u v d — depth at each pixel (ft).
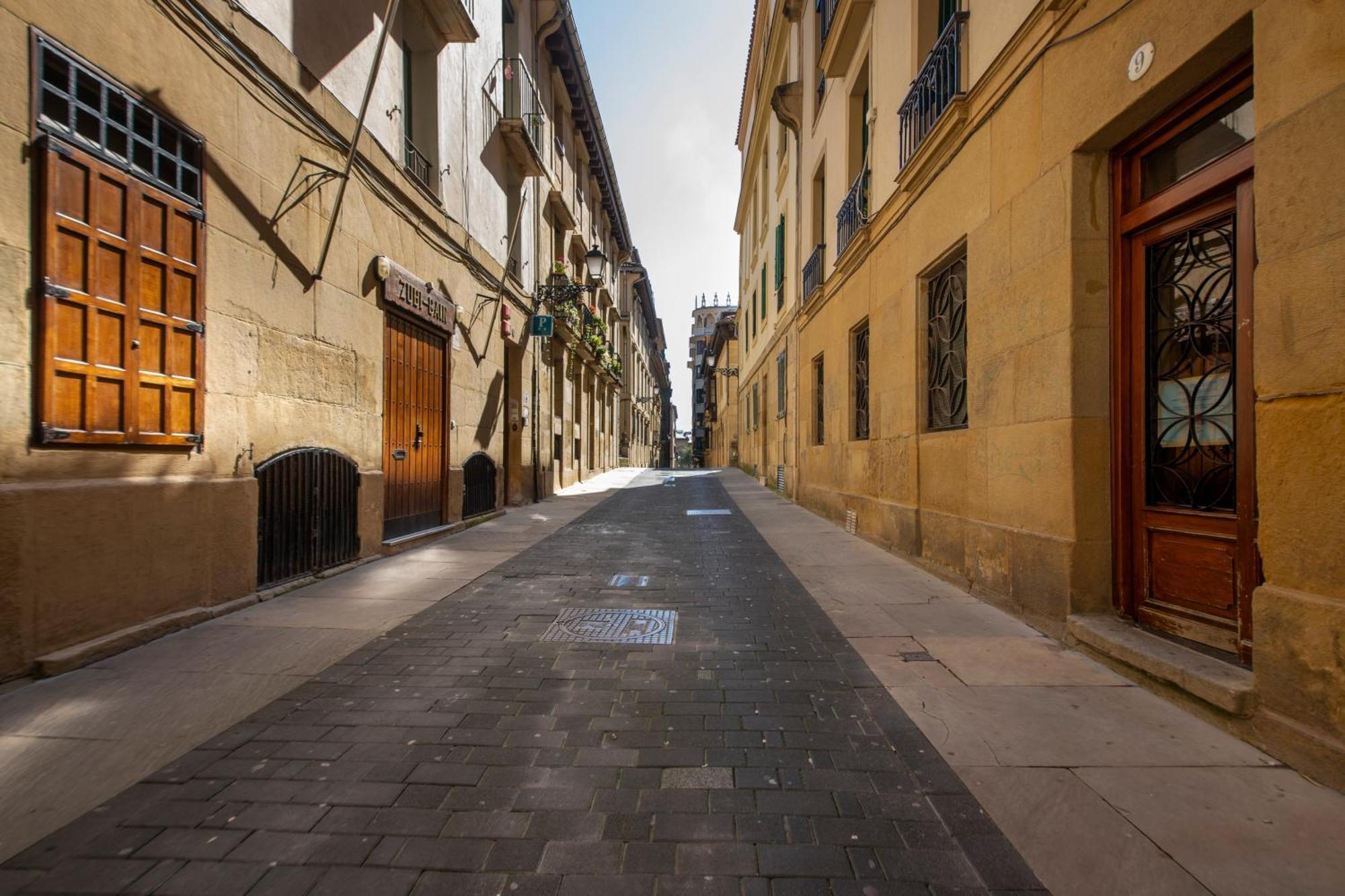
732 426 116.67
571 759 8.53
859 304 28.99
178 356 14.03
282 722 9.60
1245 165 10.04
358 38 21.43
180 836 6.88
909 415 22.54
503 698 10.53
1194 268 11.43
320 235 19.29
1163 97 11.16
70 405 11.64
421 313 25.86
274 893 6.04
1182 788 7.75
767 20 59.11
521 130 37.17
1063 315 13.35
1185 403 11.59
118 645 12.39
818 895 6.07
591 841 6.83
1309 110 8.04
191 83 14.30
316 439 19.35
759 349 69.92
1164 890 6.09
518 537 28.48
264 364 16.88
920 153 20.07
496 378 36.42
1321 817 7.13
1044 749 8.76
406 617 15.28
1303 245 8.09
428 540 26.78
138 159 13.12
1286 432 8.34
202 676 11.35
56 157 11.28
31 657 10.95
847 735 9.23
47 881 6.18
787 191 49.60
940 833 6.99
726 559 23.08
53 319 11.28
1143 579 12.42
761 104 62.69
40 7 11.05
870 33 27.68
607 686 11.02
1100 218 13.12
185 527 14.26
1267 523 8.63
